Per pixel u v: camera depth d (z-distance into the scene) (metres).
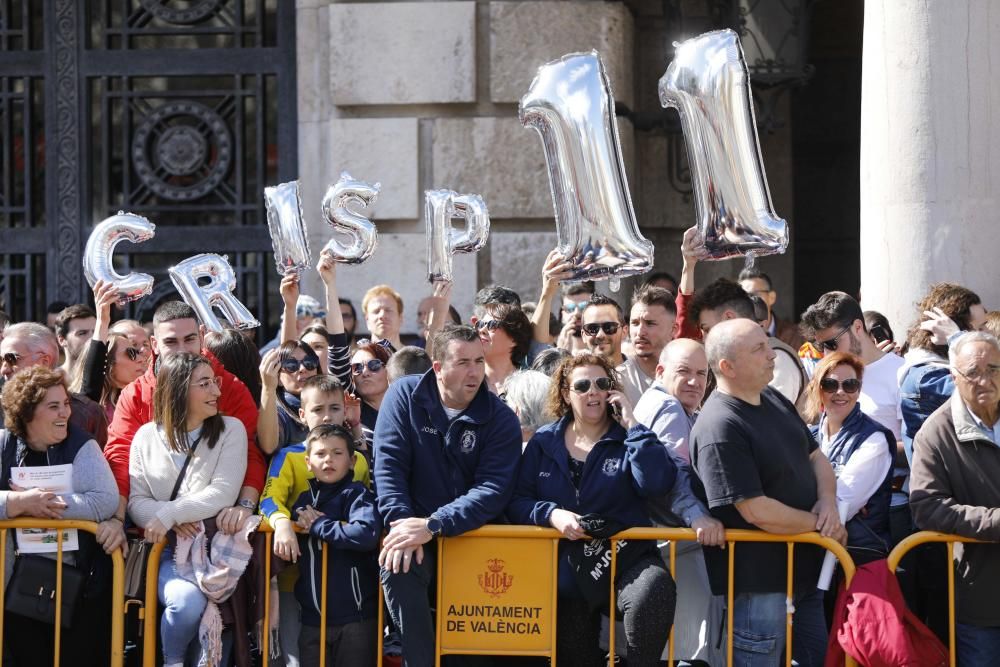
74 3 12.93
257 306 12.79
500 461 7.16
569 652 7.13
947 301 8.01
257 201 12.81
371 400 8.54
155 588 7.25
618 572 7.04
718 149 7.62
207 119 12.84
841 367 7.39
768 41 12.00
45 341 8.12
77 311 9.59
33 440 7.28
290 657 7.58
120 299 8.59
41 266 13.04
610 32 12.11
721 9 12.16
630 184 12.66
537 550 7.09
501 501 7.07
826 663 6.95
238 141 12.79
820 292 15.65
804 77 11.97
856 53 15.38
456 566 7.11
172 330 8.09
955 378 7.03
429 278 8.98
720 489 6.84
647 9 13.08
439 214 8.95
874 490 7.22
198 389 7.31
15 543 7.30
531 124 7.95
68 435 7.37
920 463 7.05
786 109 14.59
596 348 8.48
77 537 7.26
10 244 13.00
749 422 6.90
